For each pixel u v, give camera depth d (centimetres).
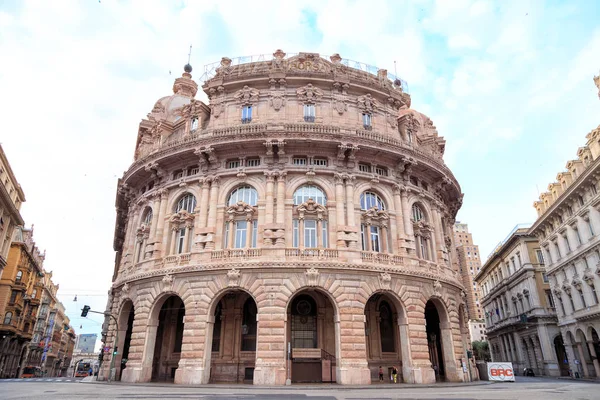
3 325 7250
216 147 3847
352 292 3359
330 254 3484
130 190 4609
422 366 3369
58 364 14150
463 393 2212
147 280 3666
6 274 7475
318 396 1980
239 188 3862
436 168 4312
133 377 3384
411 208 4131
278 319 3191
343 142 3794
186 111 4462
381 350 3762
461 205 5162
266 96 4228
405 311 3497
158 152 4106
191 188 3934
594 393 2219
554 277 6309
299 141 3762
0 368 7419
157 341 3947
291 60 4503
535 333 6938
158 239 3862
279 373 3038
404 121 4581
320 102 4225
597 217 4997
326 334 3572
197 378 3127
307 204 3672
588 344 5334
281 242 3475
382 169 4094
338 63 4609
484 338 14725
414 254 3828
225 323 3631
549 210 6050
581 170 5716
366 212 3800
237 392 2256
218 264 3375
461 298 4253
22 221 6228
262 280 3316
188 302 3381
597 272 5031
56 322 13112
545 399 1792
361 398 1836
